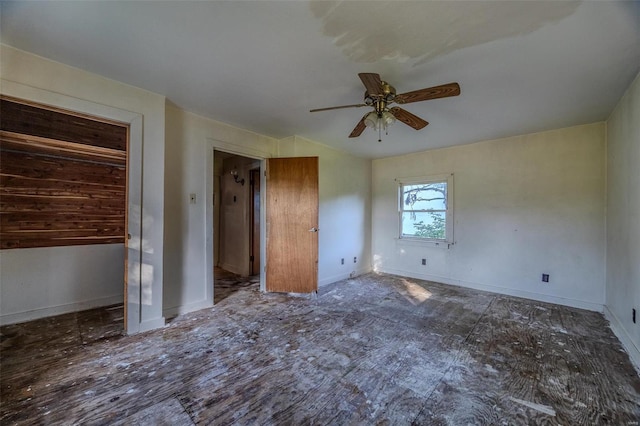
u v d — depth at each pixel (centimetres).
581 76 219
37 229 300
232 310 317
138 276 254
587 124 329
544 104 273
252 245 504
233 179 530
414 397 169
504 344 238
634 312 222
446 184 448
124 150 332
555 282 349
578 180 335
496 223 396
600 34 167
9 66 190
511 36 171
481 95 254
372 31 168
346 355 218
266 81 233
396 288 415
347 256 481
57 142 291
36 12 154
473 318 298
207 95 262
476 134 373
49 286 307
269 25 164
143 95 252
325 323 282
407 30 167
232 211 533
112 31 171
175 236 298
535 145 365
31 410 155
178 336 249
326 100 272
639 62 197
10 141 273
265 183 395
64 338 245
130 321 251
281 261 381
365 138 397
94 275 337
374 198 539
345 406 161
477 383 183
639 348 210
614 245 284
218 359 211
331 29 167
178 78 230
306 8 149
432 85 236
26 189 293
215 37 176
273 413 154
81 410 156
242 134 360
